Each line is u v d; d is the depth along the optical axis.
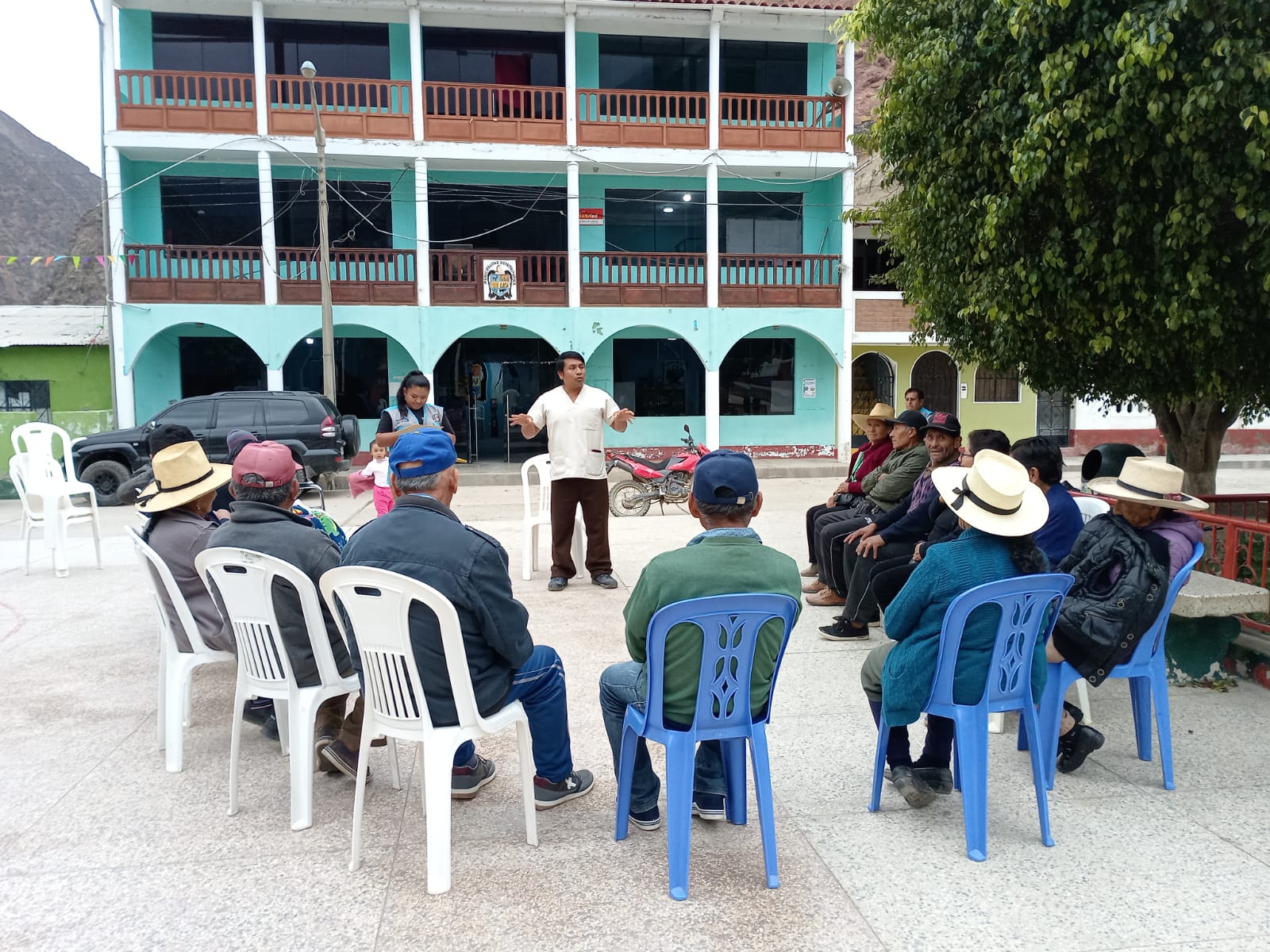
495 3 17.33
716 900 2.65
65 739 4.04
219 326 16.73
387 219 18.64
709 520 2.89
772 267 19.89
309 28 18.12
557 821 3.19
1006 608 2.85
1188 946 2.41
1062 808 3.24
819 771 3.59
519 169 18.44
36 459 7.77
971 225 5.52
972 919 2.54
